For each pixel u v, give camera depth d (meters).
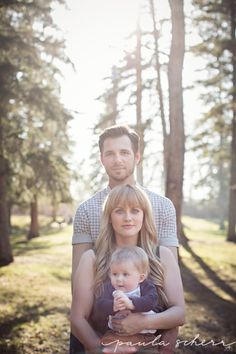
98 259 2.80
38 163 14.78
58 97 14.16
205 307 8.58
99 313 2.58
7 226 14.91
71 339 2.97
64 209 38.88
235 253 17.23
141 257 2.68
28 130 14.34
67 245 22.02
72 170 18.28
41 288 10.23
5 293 9.52
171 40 12.23
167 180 13.09
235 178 22.83
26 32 13.46
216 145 22.12
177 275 2.86
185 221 44.41
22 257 16.42
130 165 3.21
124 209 2.80
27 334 6.68
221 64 18.95
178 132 12.75
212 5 17.56
